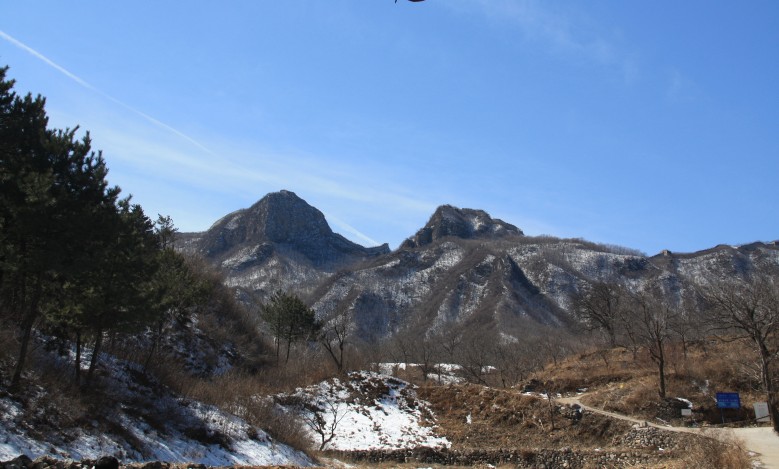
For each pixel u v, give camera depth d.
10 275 27.91
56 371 27.34
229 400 37.91
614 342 68.06
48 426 21.53
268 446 32.91
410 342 118.12
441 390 54.59
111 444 23.05
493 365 95.56
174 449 26.77
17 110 26.48
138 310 28.98
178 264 50.62
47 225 23.70
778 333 48.47
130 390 31.25
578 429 43.41
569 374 57.22
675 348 56.81
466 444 44.44
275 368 61.69
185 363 49.41
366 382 55.41
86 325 27.73
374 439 44.50
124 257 28.62
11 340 26.62
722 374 46.62
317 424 44.34
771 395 37.94
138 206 51.41
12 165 24.73
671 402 43.97
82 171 26.97
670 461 32.25
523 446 42.88
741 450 27.45
